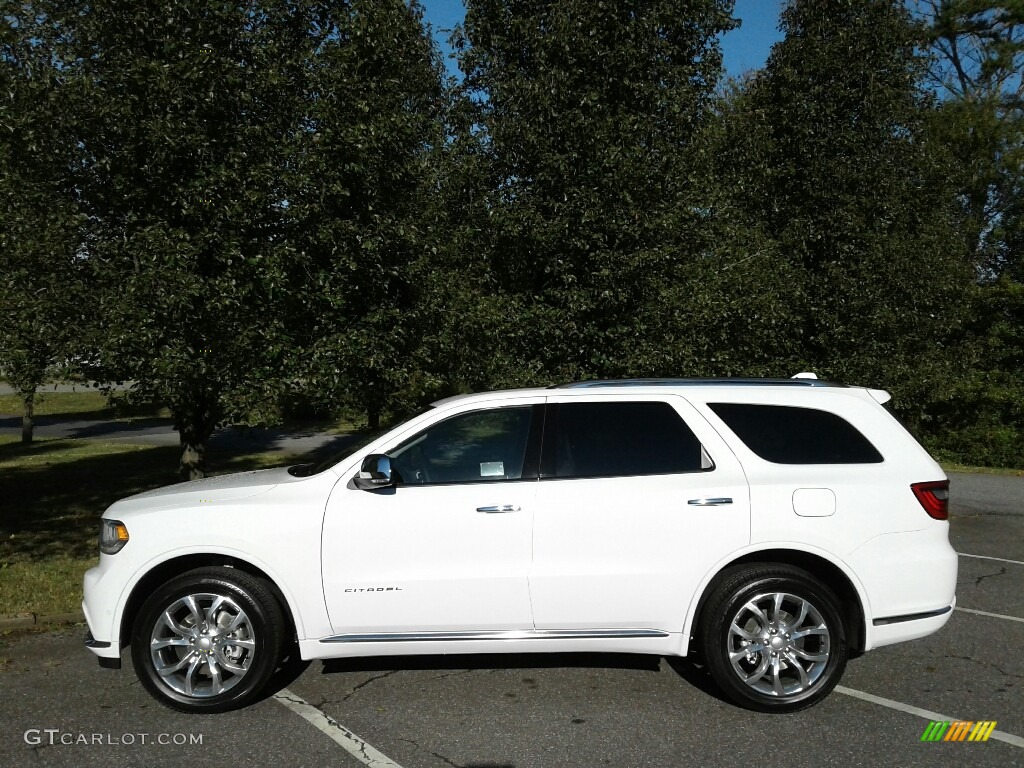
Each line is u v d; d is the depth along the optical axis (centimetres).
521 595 436
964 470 1529
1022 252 2081
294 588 436
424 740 404
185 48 668
